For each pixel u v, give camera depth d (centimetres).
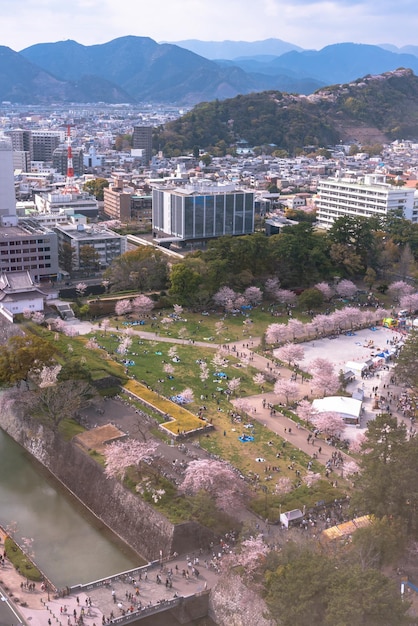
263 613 12862
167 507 16975
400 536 14538
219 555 16038
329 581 12250
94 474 19138
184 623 14688
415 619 12094
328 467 19738
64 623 14088
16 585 15350
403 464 15512
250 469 19625
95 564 16638
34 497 19650
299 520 16888
